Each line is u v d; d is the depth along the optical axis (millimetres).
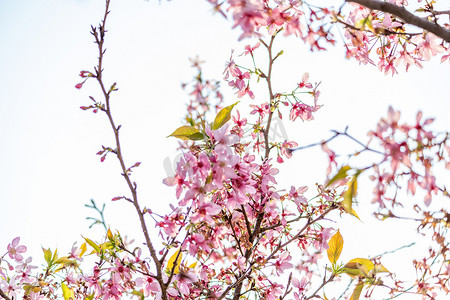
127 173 1292
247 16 1255
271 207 1456
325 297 1405
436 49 1395
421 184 1206
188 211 1330
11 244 1516
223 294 1401
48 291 1516
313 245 1478
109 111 1288
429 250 1313
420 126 1186
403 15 1256
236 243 1482
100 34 1290
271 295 1453
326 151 1189
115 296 1378
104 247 1354
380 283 1335
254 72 1492
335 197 1430
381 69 1478
